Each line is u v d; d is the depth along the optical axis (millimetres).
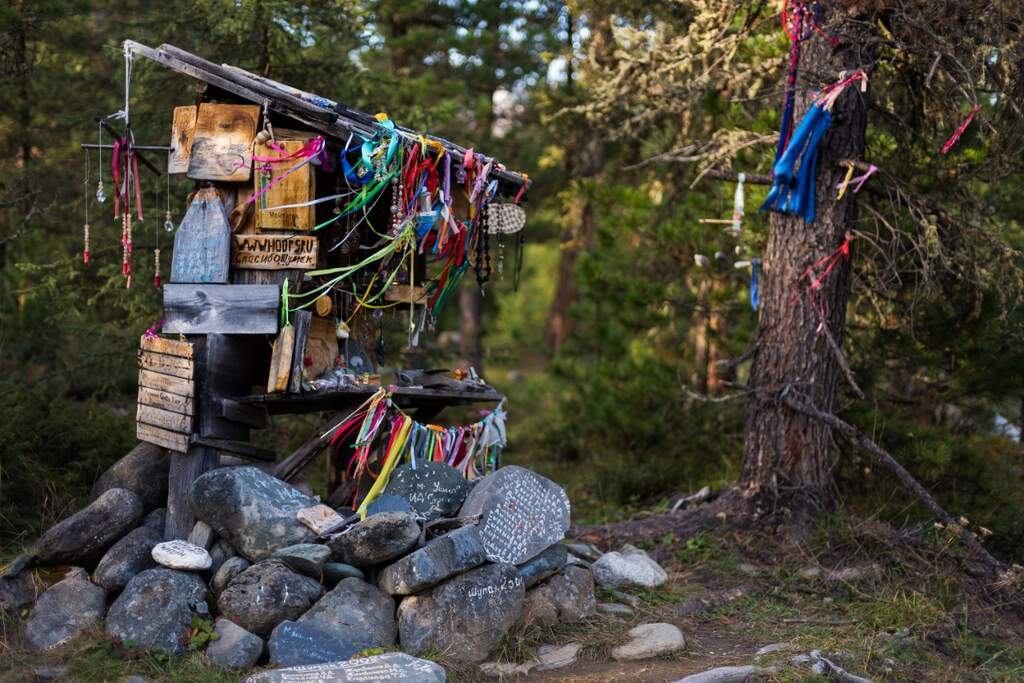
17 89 8695
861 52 7094
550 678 5031
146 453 5910
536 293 24875
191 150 5496
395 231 5566
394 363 9852
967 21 6617
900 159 7898
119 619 4848
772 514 7199
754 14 7723
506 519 5586
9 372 8375
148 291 8422
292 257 5512
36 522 6070
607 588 6320
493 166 5898
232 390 5582
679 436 10344
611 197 9570
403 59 13922
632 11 9484
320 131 5602
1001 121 6953
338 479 6309
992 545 7320
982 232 7043
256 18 8156
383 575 5195
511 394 14875
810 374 7230
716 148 8523
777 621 6109
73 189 9047
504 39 14102
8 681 4473
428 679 4637
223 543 5352
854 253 7961
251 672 4723
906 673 5289
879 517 7453
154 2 9383
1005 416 9172
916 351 8211
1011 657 5664
